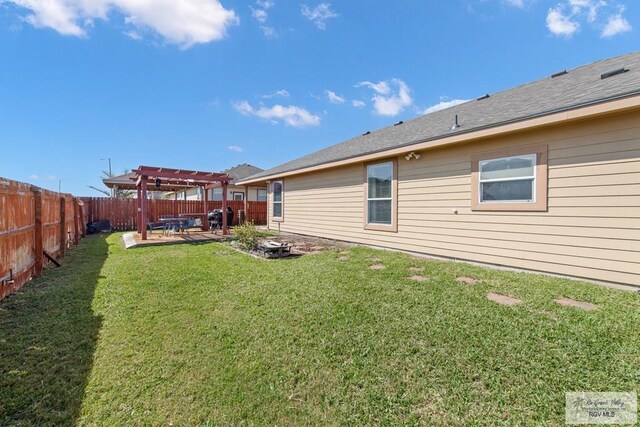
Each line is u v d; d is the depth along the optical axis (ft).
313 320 10.82
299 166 35.73
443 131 20.42
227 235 39.09
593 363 7.65
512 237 17.40
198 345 9.46
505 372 7.52
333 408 6.80
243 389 7.46
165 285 15.56
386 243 25.77
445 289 13.39
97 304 12.93
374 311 11.27
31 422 6.38
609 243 13.99
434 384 7.32
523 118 15.55
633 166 13.28
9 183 13.89
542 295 12.37
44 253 19.33
